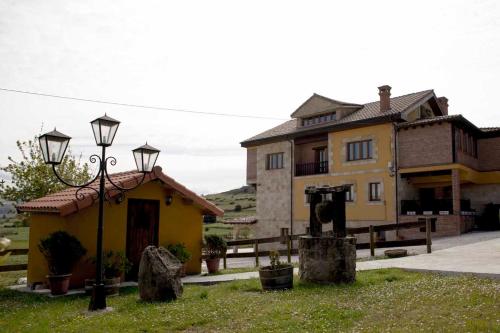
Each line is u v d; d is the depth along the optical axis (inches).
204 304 308.8
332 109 1068.5
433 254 537.0
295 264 574.6
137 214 496.7
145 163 374.9
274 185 1179.3
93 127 333.7
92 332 246.7
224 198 3380.9
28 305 354.6
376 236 930.1
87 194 438.9
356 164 989.2
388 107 971.3
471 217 908.6
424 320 234.2
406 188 944.3
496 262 427.8
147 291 339.9
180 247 505.7
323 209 382.9
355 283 358.6
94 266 443.8
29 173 831.1
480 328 212.1
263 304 298.4
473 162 959.6
